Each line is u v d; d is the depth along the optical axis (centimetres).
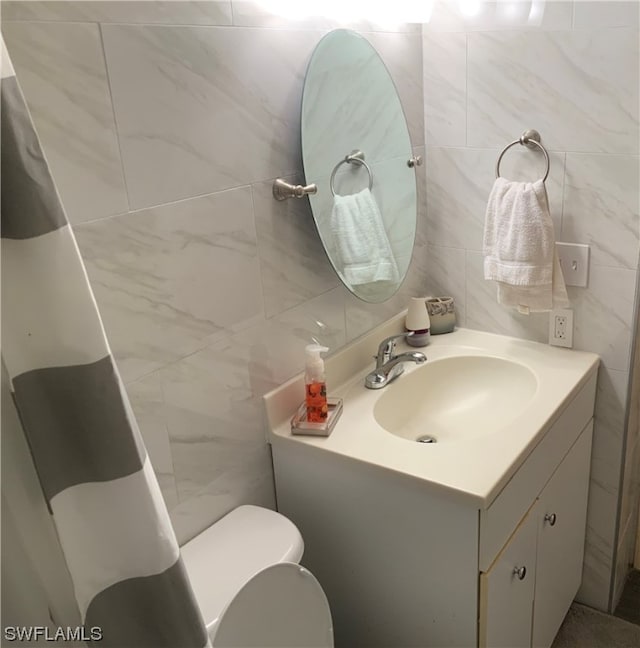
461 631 152
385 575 160
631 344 188
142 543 94
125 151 121
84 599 95
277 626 132
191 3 128
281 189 155
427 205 210
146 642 98
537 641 188
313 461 160
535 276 183
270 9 145
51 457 89
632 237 179
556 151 183
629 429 199
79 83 112
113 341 126
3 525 88
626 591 229
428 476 143
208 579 137
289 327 167
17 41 104
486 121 191
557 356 193
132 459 92
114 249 123
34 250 83
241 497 161
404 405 186
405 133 189
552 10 173
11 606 91
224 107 139
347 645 175
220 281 145
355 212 175
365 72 171
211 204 140
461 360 196
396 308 206
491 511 141
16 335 85
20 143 81
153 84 124
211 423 149
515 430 158
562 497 185
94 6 113
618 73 169
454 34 189
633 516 229
